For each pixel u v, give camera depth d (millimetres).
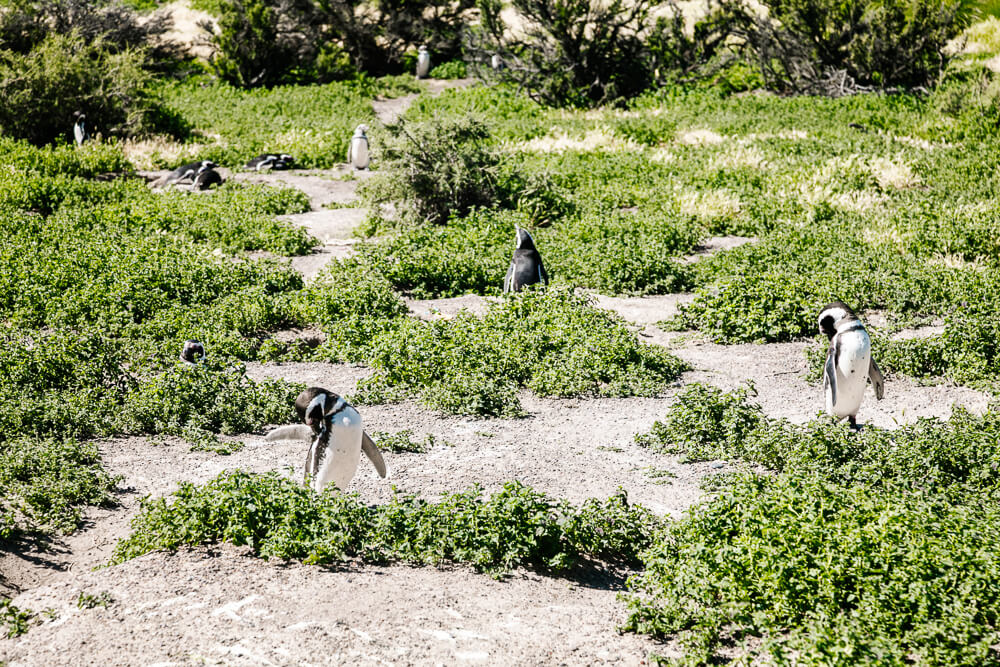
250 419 10148
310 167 28688
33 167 24562
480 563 6727
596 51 37406
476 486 7309
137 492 8367
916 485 7895
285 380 11391
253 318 13547
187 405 10109
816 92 36094
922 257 16547
